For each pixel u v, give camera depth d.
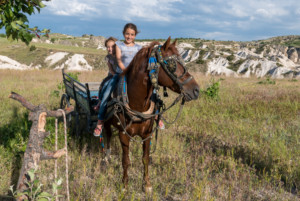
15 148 5.34
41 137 3.00
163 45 3.38
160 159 5.47
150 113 3.93
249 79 27.86
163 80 3.42
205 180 4.56
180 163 5.16
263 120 8.43
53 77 20.36
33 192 2.81
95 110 5.12
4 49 87.00
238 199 4.15
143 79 3.61
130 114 3.85
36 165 2.89
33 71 24.91
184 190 4.43
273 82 20.30
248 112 9.28
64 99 8.64
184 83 3.34
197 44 139.00
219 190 4.34
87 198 4.09
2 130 6.52
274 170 5.11
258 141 6.65
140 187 4.55
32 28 3.08
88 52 85.69
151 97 4.01
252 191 4.47
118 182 4.61
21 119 7.59
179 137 6.83
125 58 4.33
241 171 4.97
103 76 20.98
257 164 5.41
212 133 7.18
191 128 7.52
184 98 3.55
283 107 9.96
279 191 4.45
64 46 109.12
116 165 5.32
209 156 5.48
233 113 9.13
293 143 6.52
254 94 13.09
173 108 9.48
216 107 9.95
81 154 5.63
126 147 4.23
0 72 22.33
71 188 4.34
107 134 5.57
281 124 7.86
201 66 62.19
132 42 4.40
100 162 5.43
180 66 3.36
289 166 5.06
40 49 84.00
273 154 5.72
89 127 5.52
